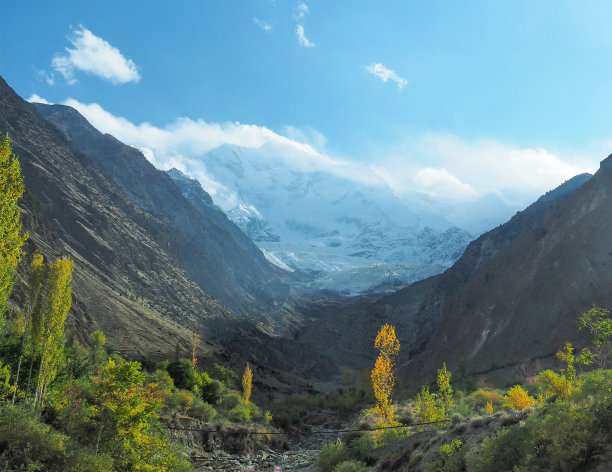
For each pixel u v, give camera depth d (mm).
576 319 99875
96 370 45219
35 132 199250
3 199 27125
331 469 42594
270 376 144375
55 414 32531
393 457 37438
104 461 26938
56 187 164125
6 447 23797
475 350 122000
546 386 32688
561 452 18719
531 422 23078
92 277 125562
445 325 148125
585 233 115500
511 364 103625
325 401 109312
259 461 55594
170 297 167625
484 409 47531
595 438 18266
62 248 122375
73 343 62688
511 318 115938
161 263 185125
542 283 115125
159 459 34094
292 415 84812
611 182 126375
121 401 30062
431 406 43125
